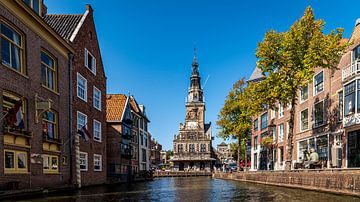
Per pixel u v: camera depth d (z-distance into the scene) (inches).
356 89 837.8
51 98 755.4
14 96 601.0
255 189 837.8
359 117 819.4
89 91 1017.5
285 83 933.8
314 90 1139.9
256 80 1895.9
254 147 2064.5
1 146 541.6
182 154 3988.7
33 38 680.4
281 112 1514.5
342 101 940.6
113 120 1437.0
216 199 572.4
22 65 642.2
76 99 903.7
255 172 1250.0
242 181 1411.2
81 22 964.0
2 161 543.5
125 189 863.1
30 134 634.8
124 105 1536.7
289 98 986.1
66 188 780.0
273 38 969.5
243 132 1710.1
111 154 1414.9
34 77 676.1
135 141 1898.4
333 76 999.6
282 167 1478.8
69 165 835.4
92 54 1061.1
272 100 996.6
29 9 642.8
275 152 1599.4
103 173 1127.0
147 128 2319.1
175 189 871.1
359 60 839.7
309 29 911.0
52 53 771.4
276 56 967.0
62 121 808.9
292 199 554.3
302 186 803.4
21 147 607.2
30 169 635.5
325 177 687.7
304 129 1232.2
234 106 1685.5
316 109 1115.9
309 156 1029.8
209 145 3991.1
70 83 860.0
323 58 884.0
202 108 4146.2
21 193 579.2
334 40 866.1
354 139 874.1
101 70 1155.9
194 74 4279.0
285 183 917.2
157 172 2987.2
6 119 568.4
